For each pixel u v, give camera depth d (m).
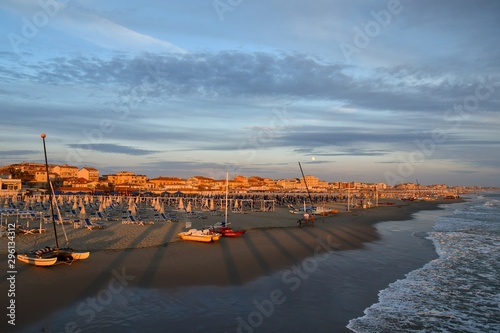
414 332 13.79
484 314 15.72
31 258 20.44
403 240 36.03
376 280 20.62
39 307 14.97
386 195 194.00
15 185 90.62
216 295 17.19
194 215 48.22
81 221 34.69
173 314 14.82
